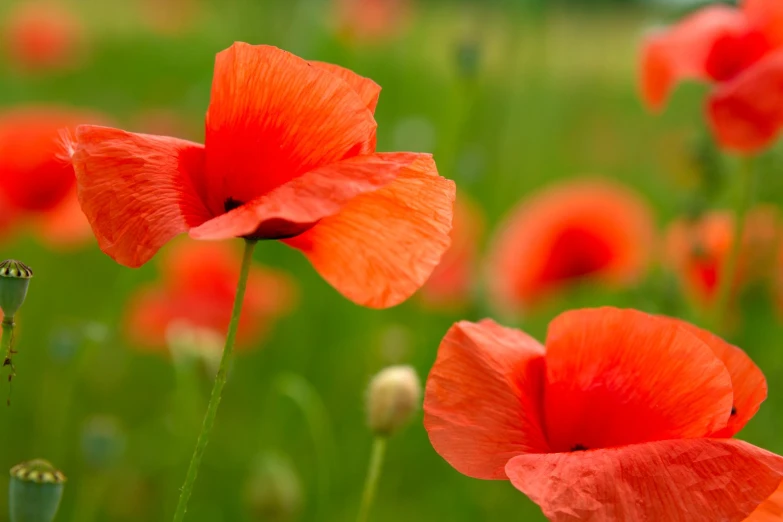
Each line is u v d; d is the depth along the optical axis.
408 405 0.69
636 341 0.63
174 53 2.46
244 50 0.61
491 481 0.97
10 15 2.57
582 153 2.03
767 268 0.95
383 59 1.92
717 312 0.82
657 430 0.63
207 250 1.10
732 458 0.61
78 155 0.60
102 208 0.60
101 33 2.64
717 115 0.78
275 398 1.07
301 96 0.61
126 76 2.31
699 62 0.81
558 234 1.16
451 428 0.62
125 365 1.21
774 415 0.95
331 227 0.62
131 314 1.12
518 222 1.22
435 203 0.61
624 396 0.63
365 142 0.61
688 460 0.60
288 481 0.78
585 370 0.63
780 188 1.17
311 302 1.31
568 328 0.63
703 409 0.62
